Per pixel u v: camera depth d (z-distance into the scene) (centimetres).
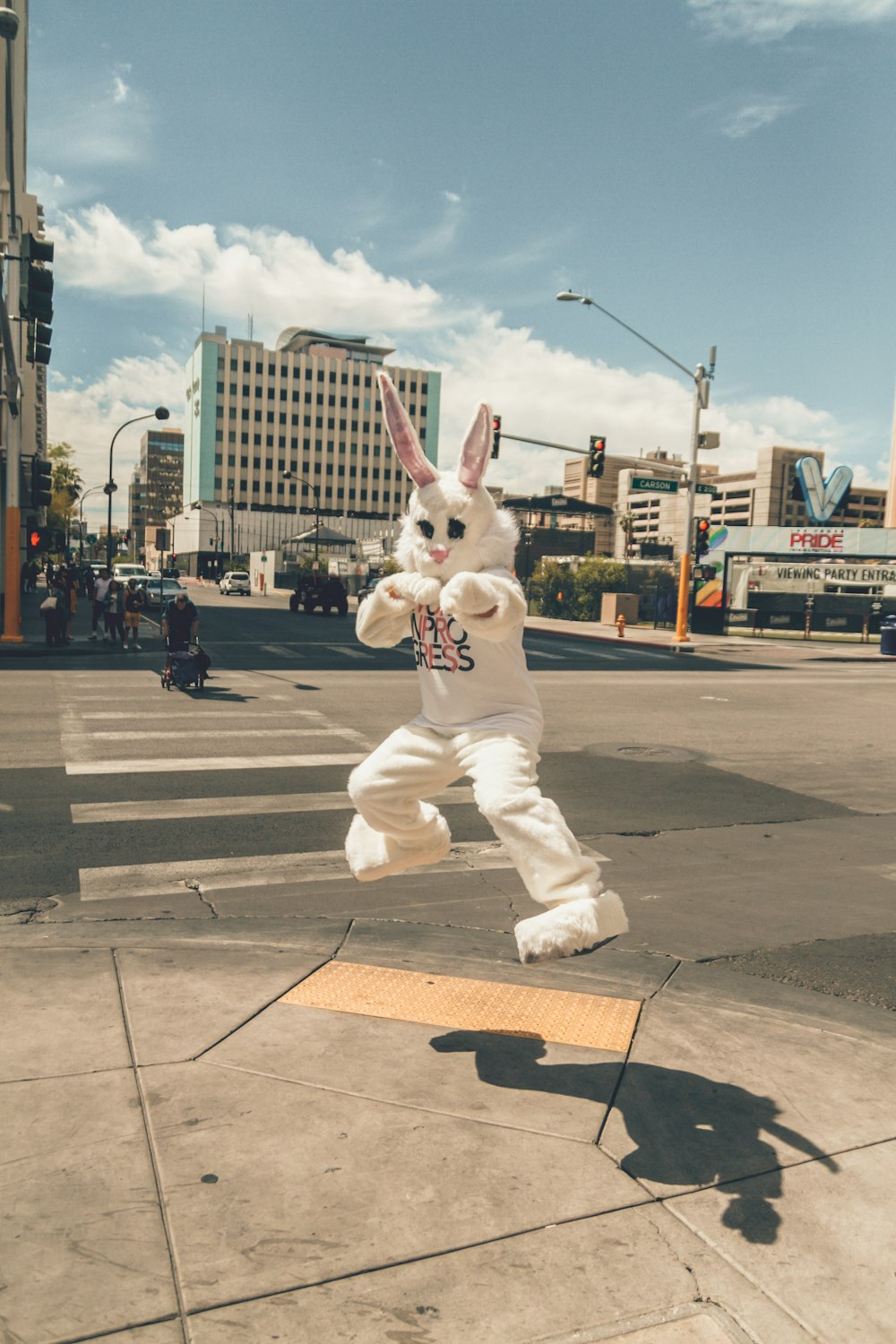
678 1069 359
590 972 459
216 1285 237
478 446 326
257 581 9331
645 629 3894
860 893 609
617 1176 288
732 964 486
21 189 3516
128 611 2120
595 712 1384
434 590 325
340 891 584
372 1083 338
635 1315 233
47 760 931
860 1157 304
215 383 13712
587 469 2772
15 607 2062
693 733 1231
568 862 306
